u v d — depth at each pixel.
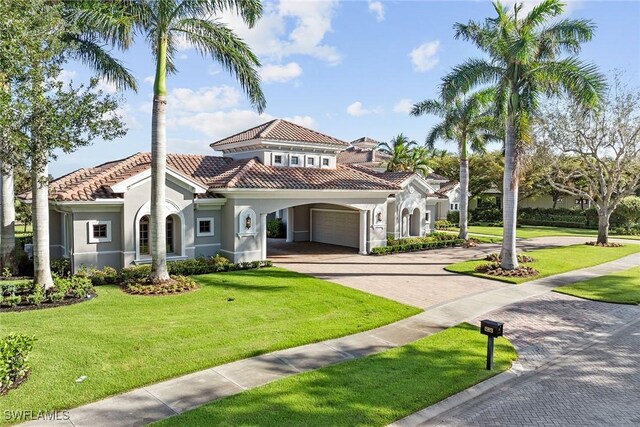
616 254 25.66
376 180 25.89
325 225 29.44
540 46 19.52
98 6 13.66
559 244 30.80
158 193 15.03
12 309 12.12
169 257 18.67
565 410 7.40
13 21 7.75
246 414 6.68
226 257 20.34
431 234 31.38
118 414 6.75
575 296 15.32
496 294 15.48
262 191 20.06
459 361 9.14
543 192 49.41
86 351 9.16
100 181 18.00
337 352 9.59
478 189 52.19
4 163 9.69
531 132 25.14
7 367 7.28
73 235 16.56
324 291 15.15
